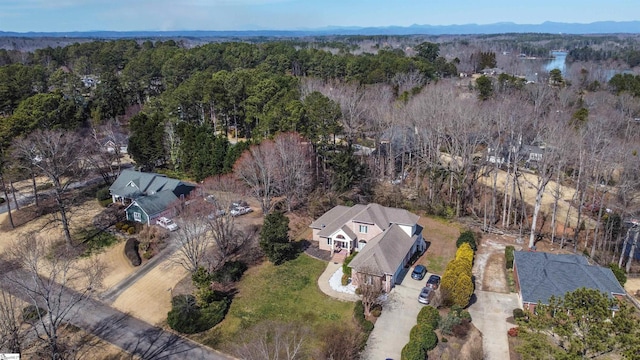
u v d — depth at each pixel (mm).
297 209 57719
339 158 58656
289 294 40562
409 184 67438
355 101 74750
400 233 46094
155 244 49094
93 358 33469
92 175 68688
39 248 47094
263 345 33188
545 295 36438
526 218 58250
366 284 38438
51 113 69688
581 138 53531
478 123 61688
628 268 46219
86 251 48719
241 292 41000
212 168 63312
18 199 61000
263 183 56094
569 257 41594
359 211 48562
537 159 65062
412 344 31984
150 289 42031
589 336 22375
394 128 71688
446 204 60594
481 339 34375
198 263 43125
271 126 63562
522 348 25891
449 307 38062
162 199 55562
